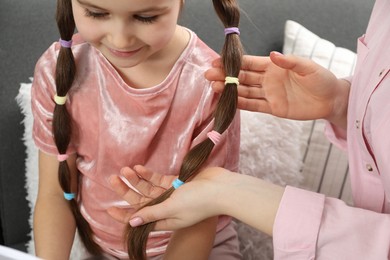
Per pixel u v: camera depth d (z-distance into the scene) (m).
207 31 1.21
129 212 0.94
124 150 0.93
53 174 1.00
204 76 0.90
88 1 0.71
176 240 0.94
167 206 0.82
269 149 1.18
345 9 1.35
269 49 1.27
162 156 0.94
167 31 0.77
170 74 0.89
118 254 1.03
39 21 1.13
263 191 0.79
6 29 1.11
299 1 1.31
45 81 0.93
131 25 0.74
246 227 1.15
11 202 1.16
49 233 0.98
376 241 0.72
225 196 0.80
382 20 0.85
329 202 0.78
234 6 0.85
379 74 0.79
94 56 0.91
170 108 0.91
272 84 0.90
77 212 1.02
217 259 1.04
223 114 0.86
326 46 1.24
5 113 1.11
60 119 0.91
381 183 0.84
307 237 0.73
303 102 0.91
